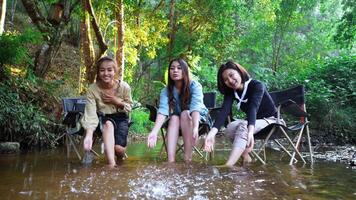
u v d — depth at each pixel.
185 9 12.48
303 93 3.83
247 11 12.78
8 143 4.81
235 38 13.46
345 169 3.16
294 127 3.75
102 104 3.58
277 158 4.07
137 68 13.04
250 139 3.15
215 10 11.97
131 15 10.28
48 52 7.23
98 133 3.76
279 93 3.94
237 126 3.38
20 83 6.10
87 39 7.89
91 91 3.52
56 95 6.90
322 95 7.04
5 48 5.66
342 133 6.74
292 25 14.45
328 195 2.08
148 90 13.08
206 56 13.43
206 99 4.40
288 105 3.62
